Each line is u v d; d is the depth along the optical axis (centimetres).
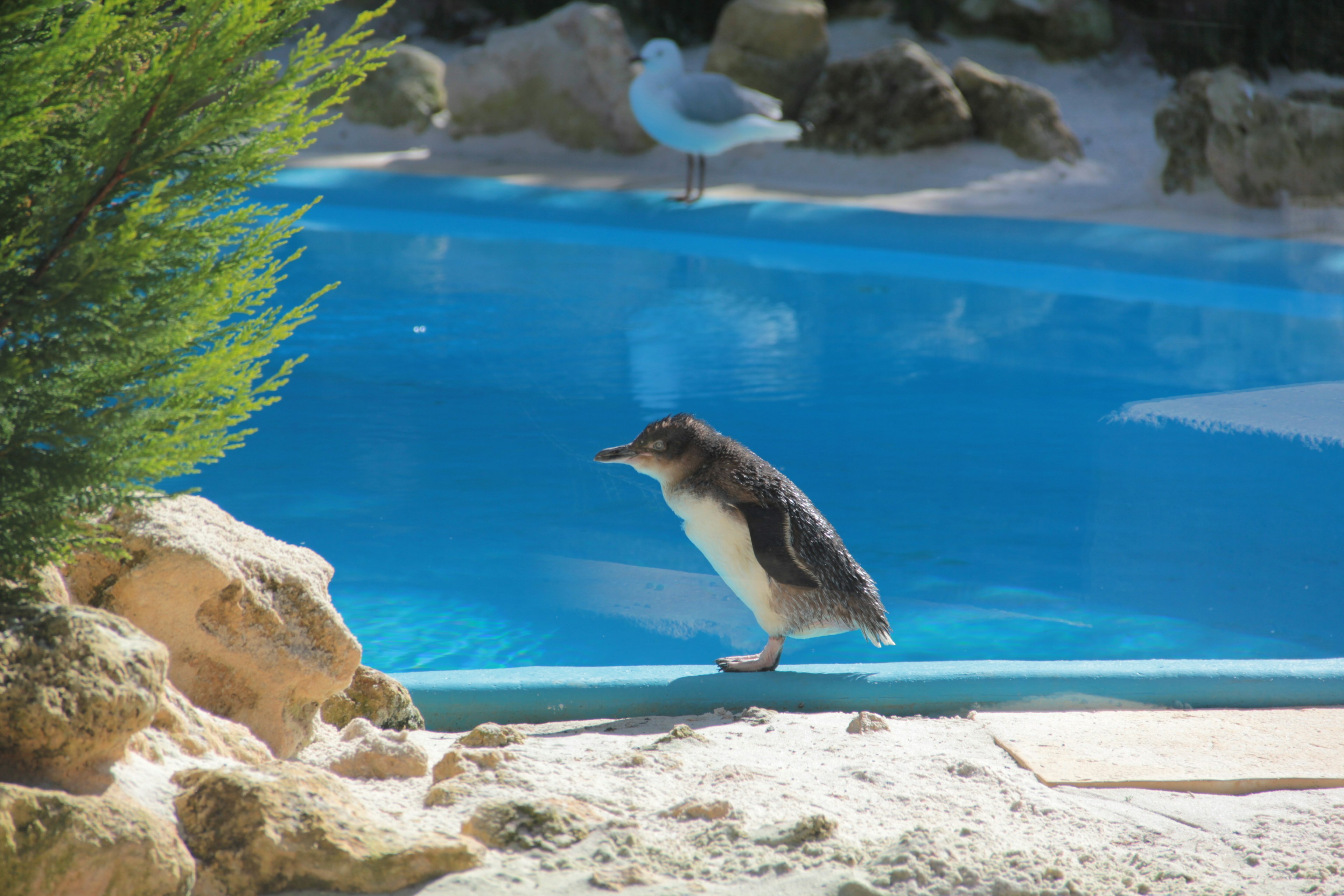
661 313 1264
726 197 1723
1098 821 333
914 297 1342
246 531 388
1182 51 2222
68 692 257
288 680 366
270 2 267
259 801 275
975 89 1938
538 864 282
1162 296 1361
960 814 332
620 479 805
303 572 382
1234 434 876
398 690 425
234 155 284
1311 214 1577
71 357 271
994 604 619
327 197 1847
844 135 1944
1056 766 377
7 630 263
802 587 443
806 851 291
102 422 275
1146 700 450
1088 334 1197
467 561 666
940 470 819
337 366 1051
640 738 406
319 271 1412
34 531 276
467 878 273
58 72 260
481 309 1256
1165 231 1466
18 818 236
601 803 319
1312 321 1243
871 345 1152
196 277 283
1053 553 680
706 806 313
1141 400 974
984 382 1036
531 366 1064
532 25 2141
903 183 1869
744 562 455
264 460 821
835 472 813
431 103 2248
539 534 707
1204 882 288
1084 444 876
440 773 341
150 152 270
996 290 1379
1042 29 2334
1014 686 454
